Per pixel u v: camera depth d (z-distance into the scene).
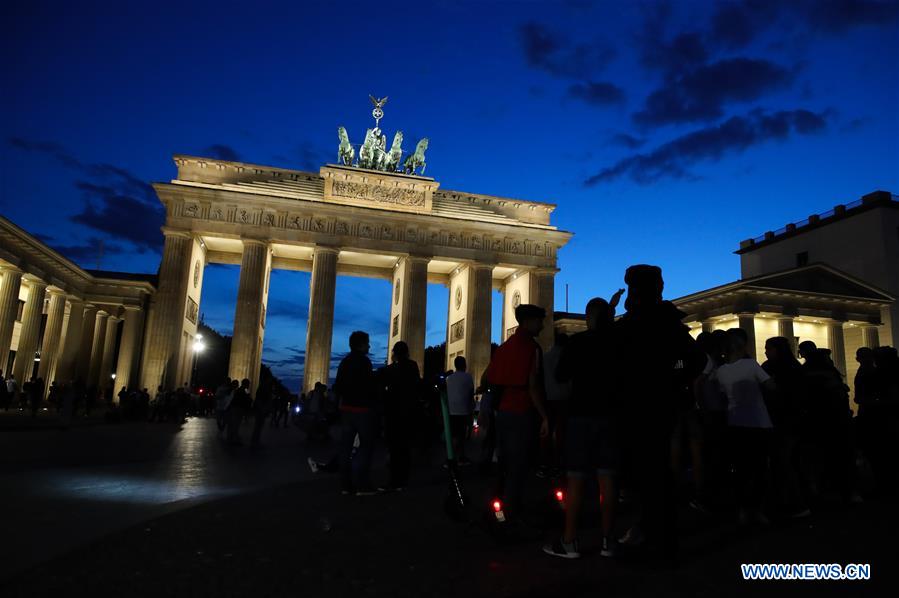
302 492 13.34
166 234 70.69
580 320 87.31
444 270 89.44
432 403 20.97
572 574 6.96
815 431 12.88
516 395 9.34
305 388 70.81
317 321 72.69
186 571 6.93
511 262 80.94
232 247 79.19
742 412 10.46
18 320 74.75
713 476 12.12
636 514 11.17
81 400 48.59
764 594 6.19
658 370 7.51
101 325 77.19
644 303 7.95
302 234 74.19
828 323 70.00
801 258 84.69
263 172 76.06
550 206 85.19
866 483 16.70
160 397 51.38
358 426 13.29
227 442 28.62
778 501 12.59
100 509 10.92
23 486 13.14
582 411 8.04
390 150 84.81
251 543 8.32
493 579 6.75
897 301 72.38
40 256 59.72
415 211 79.06
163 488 13.79
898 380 14.14
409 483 15.75
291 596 6.10
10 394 47.09
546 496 13.37
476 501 12.61
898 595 6.20
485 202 83.31
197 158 73.62
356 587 6.42
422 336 76.00
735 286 65.69
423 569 7.15
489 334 78.62
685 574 6.96
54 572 6.81
